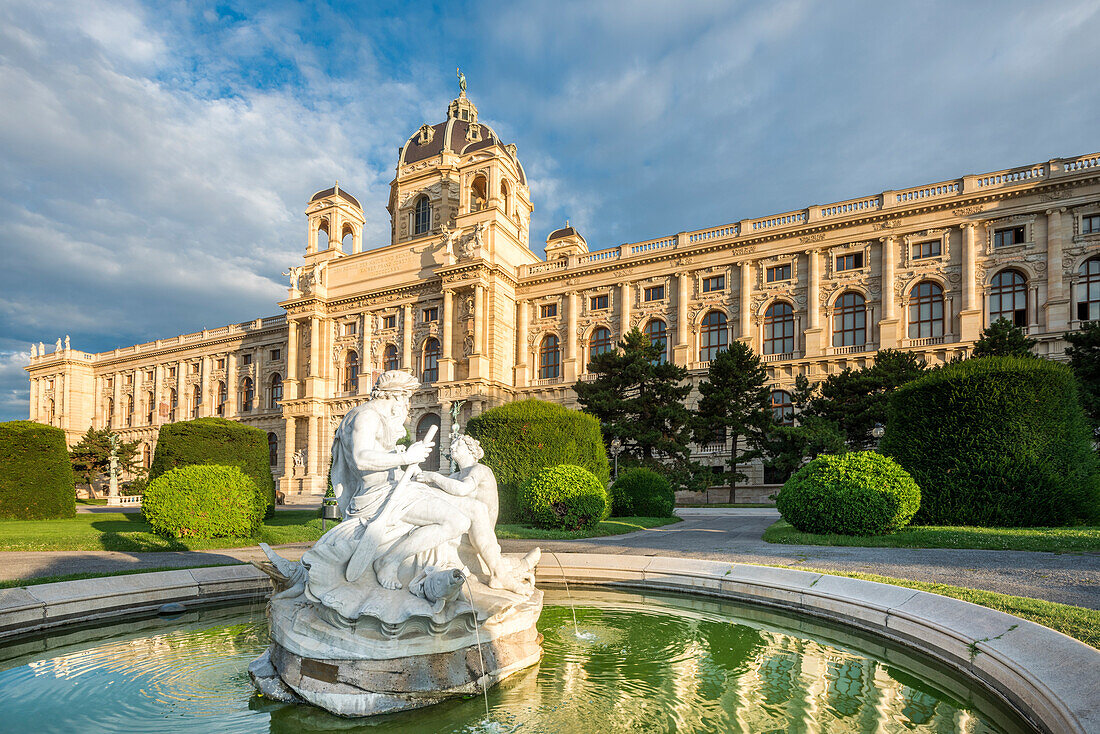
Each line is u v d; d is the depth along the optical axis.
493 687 5.71
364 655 5.16
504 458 23.02
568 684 5.84
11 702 5.48
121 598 8.69
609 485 28.41
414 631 5.32
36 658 6.79
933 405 18.45
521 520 21.69
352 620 5.24
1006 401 17.41
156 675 6.18
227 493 16.39
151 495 16.00
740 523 24.34
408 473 5.93
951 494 17.70
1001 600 7.60
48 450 25.97
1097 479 17.25
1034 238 38.00
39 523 22.73
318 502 55.03
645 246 52.72
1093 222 36.59
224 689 5.78
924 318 41.41
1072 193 37.03
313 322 63.25
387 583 5.48
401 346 59.25
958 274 40.03
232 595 9.99
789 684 5.87
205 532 16.02
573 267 54.59
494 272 54.25
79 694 5.69
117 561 12.61
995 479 17.17
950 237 40.56
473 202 65.62
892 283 41.81
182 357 78.25
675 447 35.66
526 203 71.81
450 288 54.62
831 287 44.03
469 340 53.94
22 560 12.83
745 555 12.99
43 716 5.17
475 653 5.63
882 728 4.87
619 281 52.38
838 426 34.03
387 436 6.18
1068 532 15.10
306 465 62.16
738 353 37.34
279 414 67.31
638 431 35.78
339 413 60.78
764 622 8.23
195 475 16.33
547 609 9.00
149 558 13.17
